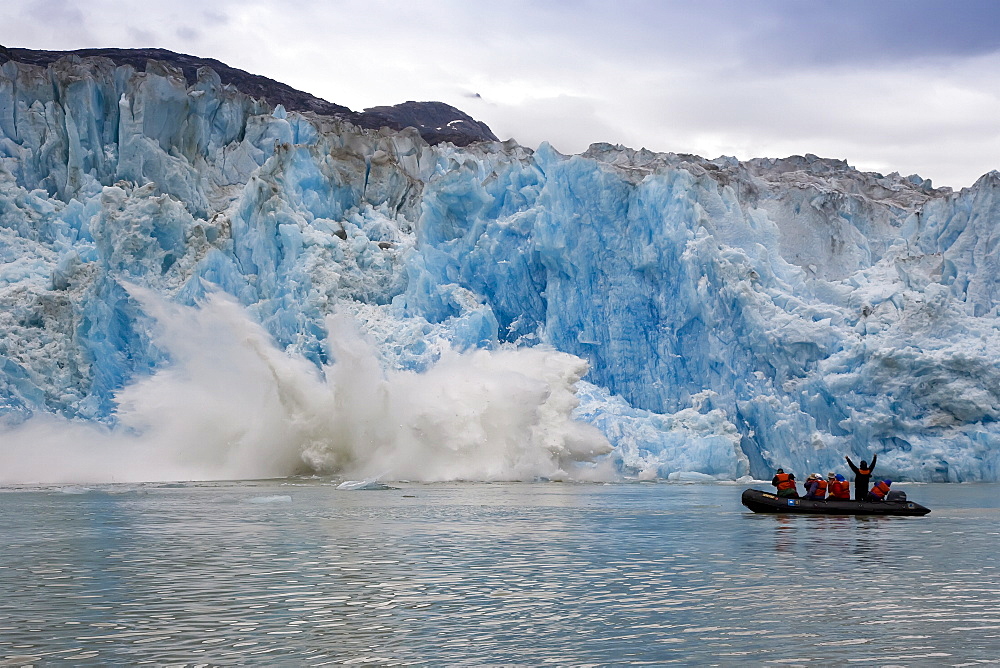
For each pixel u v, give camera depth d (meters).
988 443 53.12
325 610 13.73
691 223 57.28
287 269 56.41
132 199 55.53
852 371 55.19
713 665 11.05
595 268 57.78
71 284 53.84
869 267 62.28
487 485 44.22
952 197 61.19
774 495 30.12
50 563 17.78
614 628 12.76
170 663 10.98
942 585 16.05
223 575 16.52
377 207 64.44
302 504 31.61
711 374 55.69
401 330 55.50
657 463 51.44
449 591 15.20
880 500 30.64
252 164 64.88
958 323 55.72
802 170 74.00
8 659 11.12
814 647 11.84
